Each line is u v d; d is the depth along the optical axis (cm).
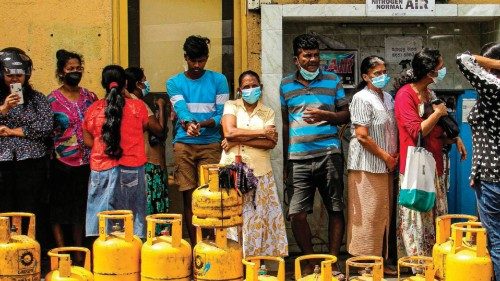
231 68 882
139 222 743
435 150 747
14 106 754
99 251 609
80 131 794
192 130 762
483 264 587
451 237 616
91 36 861
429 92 766
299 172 772
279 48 838
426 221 749
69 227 837
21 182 769
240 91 775
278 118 837
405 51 891
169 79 812
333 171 767
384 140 757
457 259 591
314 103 771
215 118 801
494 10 846
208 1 881
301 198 774
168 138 881
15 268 591
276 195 761
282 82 794
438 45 894
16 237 607
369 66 756
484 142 635
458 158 866
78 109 796
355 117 752
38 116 768
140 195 745
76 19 859
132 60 879
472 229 591
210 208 599
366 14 838
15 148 762
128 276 611
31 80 858
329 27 884
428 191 719
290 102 781
